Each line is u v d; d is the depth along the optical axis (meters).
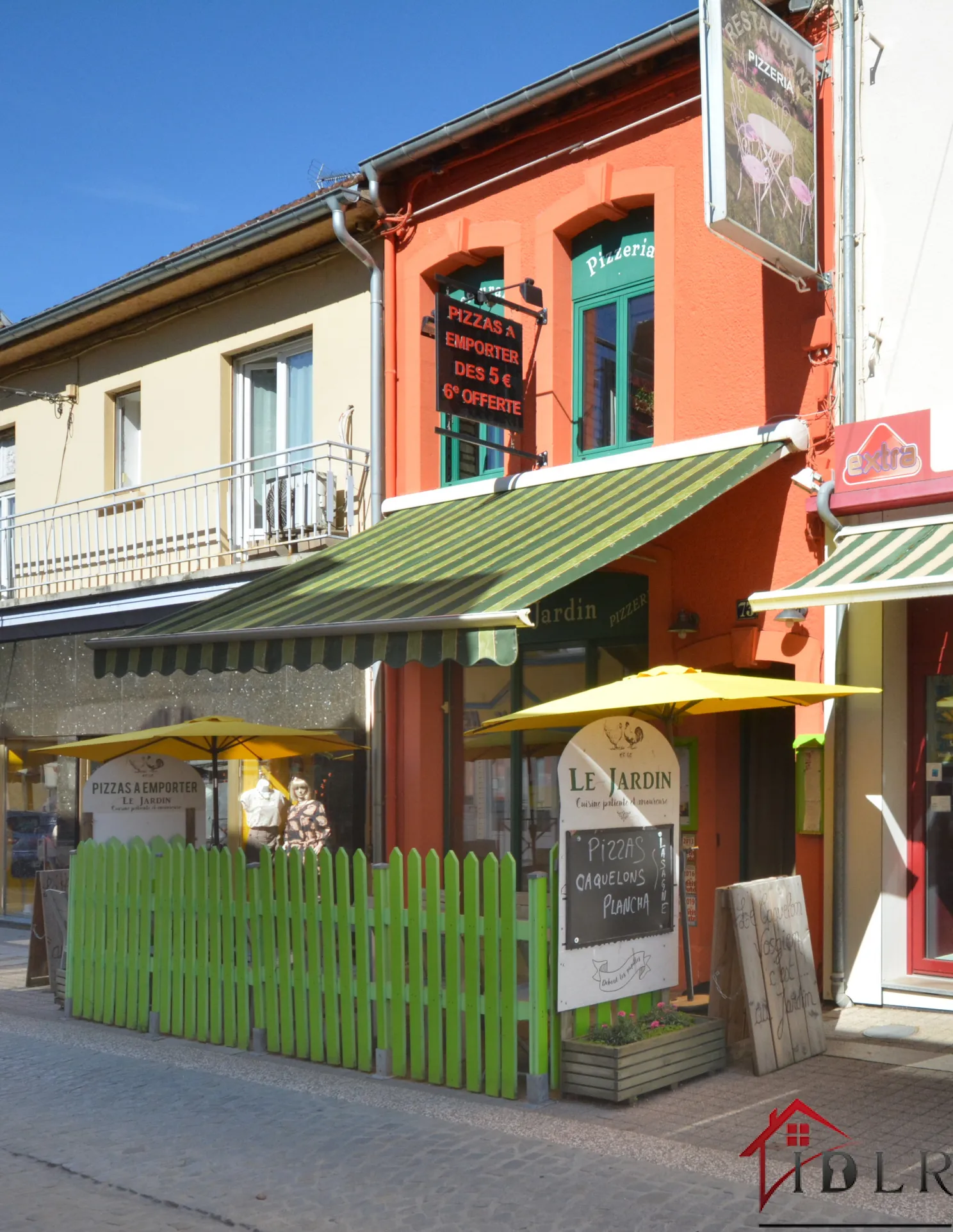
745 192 8.95
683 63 10.78
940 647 9.25
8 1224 5.37
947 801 9.23
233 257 14.29
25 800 17.02
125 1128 6.70
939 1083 7.20
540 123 11.85
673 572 10.69
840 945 9.33
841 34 9.89
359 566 10.95
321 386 14.02
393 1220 5.29
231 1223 5.33
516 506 11.18
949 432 9.06
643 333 11.44
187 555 15.40
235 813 14.30
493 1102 6.96
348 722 13.00
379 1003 7.68
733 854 10.93
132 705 15.30
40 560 17.77
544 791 11.91
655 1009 7.50
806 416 9.95
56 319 16.38
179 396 15.70
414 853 7.55
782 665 10.52
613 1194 5.47
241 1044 8.50
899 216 9.56
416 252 13.05
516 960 7.04
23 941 15.30
